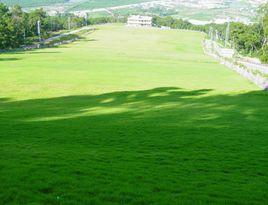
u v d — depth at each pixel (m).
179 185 14.42
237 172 16.94
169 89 51.19
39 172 14.88
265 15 150.38
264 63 110.88
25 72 64.75
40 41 147.00
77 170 15.43
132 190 13.49
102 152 19.14
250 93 48.16
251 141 23.42
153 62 90.69
